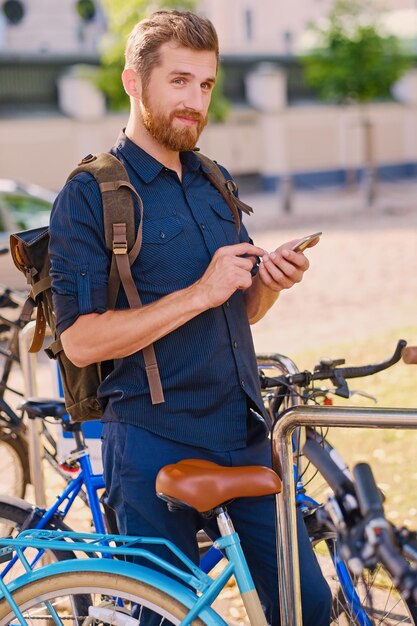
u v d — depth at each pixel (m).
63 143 40.09
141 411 4.47
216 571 5.68
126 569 4.21
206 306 4.21
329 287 20.52
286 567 4.28
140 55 4.45
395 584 3.16
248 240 5.03
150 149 4.58
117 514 4.67
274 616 4.75
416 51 53.28
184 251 4.52
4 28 52.16
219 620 4.05
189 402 4.48
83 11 53.84
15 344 7.89
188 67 4.39
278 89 46.22
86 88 39.94
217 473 4.12
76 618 4.88
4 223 18.11
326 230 31.23
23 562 4.40
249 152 46.19
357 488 3.36
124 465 4.47
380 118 51.47
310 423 4.16
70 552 5.49
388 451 9.69
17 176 38.97
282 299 19.36
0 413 7.97
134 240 4.38
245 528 4.61
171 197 4.59
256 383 4.71
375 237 28.16
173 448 4.47
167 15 4.48
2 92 39.31
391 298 19.00
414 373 12.57
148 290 4.47
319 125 48.38
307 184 48.09
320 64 40.22
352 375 5.01
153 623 4.35
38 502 6.98
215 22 62.84
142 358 4.45
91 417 4.71
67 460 5.70
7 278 17.31
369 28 39.28
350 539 3.26
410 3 67.12
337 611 5.14
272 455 4.27
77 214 4.34
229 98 45.84
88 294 4.30
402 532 3.34
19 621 4.34
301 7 63.25
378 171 51.84
